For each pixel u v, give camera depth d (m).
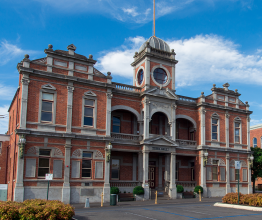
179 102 32.59
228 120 35.47
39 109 24.31
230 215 16.78
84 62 27.11
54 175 24.00
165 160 31.31
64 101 25.48
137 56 33.75
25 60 24.17
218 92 35.44
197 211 18.56
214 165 33.38
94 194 25.41
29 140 23.45
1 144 30.55
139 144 28.98
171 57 32.62
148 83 30.56
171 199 28.66
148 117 29.47
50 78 25.08
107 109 27.44
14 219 12.73
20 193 22.14
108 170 26.38
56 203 14.41
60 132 24.78
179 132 34.28
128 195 26.75
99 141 26.53
